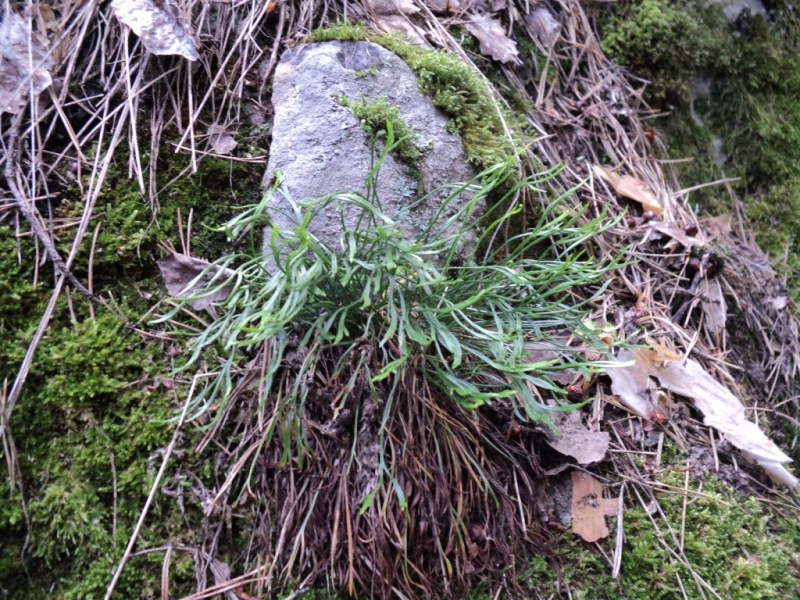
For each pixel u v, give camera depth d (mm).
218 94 351
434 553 296
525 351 289
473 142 363
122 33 344
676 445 344
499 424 324
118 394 302
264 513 297
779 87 513
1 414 285
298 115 341
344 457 293
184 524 294
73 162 323
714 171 487
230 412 308
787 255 477
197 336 316
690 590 307
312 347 290
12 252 304
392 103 351
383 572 284
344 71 346
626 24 474
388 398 286
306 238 260
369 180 287
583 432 330
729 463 349
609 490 327
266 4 367
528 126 415
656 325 378
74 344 300
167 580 285
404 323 285
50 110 328
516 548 308
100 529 287
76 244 311
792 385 416
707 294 399
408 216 340
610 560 312
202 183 335
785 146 503
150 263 323
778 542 337
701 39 485
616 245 400
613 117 453
